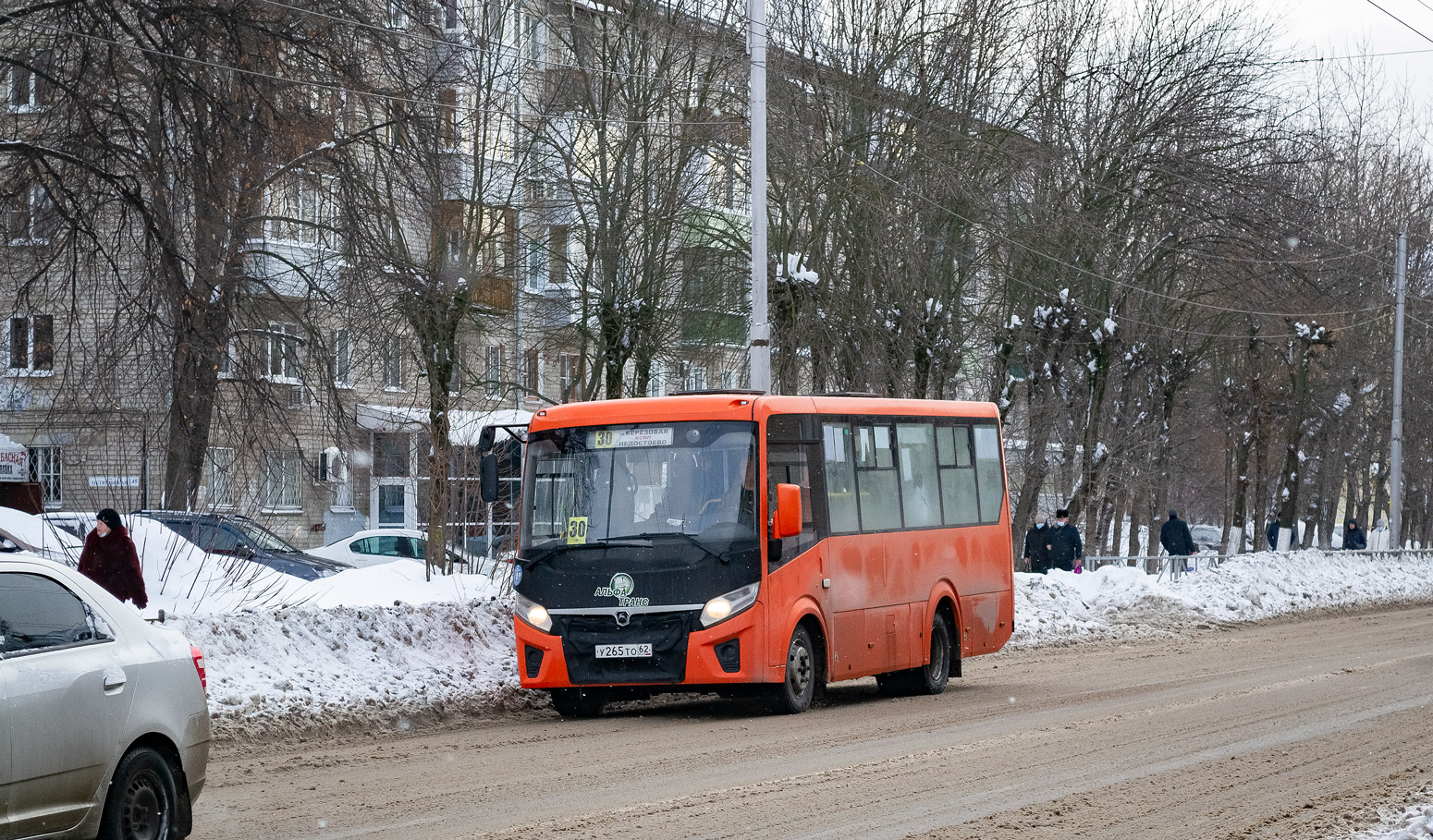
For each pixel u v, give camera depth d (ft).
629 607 51.49
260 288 97.14
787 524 50.60
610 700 58.80
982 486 68.59
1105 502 167.22
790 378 112.16
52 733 24.48
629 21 118.01
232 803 34.09
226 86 82.17
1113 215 132.26
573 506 53.21
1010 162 119.44
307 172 93.30
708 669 50.83
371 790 35.63
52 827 24.52
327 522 142.82
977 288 128.26
